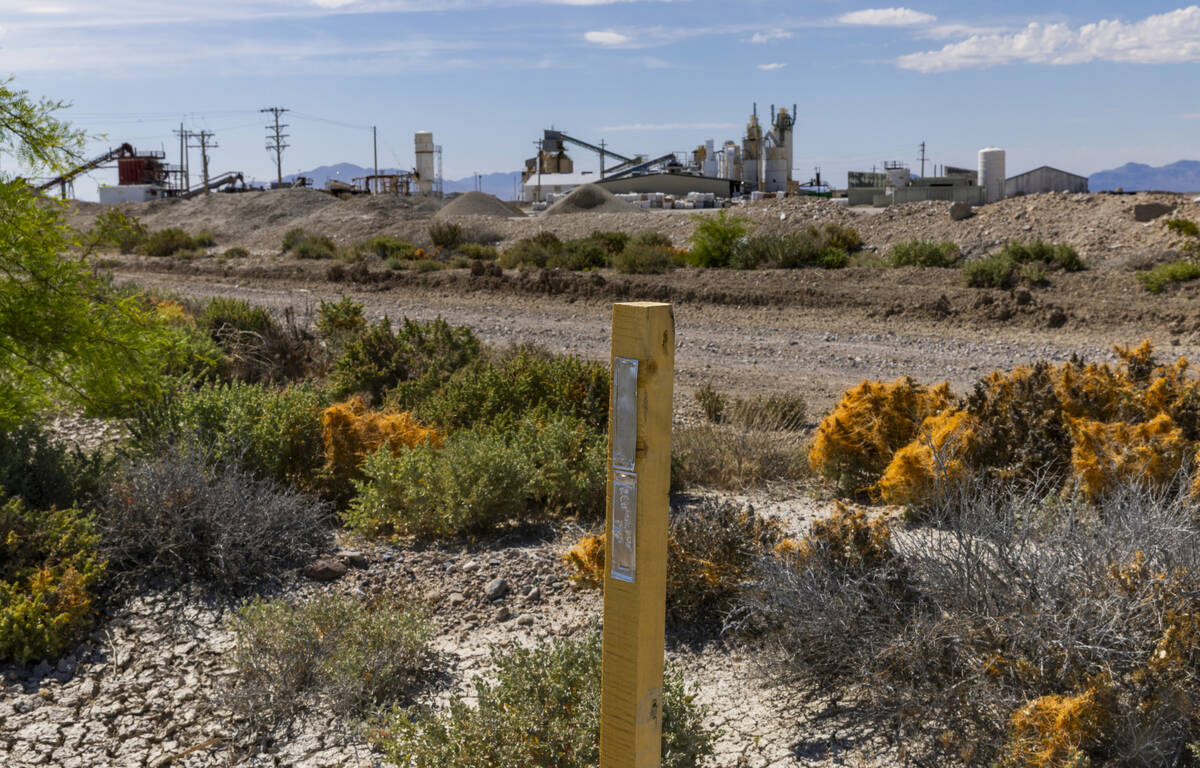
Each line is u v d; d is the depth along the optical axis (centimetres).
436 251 3638
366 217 5291
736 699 414
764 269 2561
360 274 2719
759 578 454
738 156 9900
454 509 636
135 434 731
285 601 534
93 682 456
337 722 417
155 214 6731
